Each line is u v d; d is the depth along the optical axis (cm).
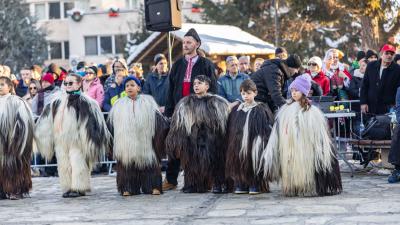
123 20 4500
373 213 778
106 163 1293
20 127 981
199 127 966
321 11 2614
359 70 1256
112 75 1348
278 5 3228
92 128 978
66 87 998
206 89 977
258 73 1009
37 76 1464
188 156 970
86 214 848
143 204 907
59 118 985
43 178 1279
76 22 4566
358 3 2241
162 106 1183
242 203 882
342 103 1216
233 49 1952
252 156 933
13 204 952
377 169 1166
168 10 1170
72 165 981
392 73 1145
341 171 1166
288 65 1010
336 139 1164
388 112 1150
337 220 746
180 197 955
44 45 3916
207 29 2150
